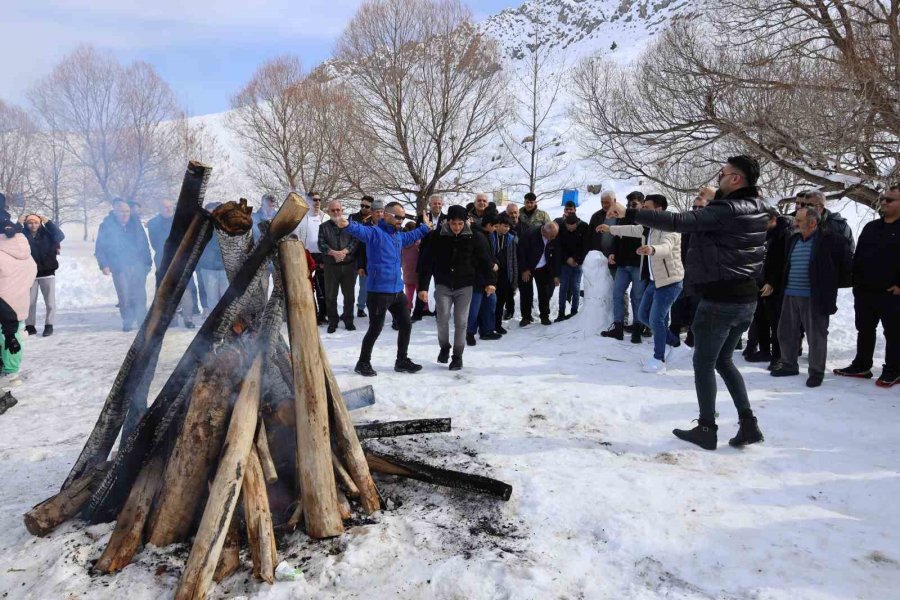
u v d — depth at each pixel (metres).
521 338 8.38
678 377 6.19
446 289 6.68
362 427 4.00
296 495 3.27
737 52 14.02
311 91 20.17
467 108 21.58
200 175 2.94
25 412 5.48
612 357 7.07
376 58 20.69
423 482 3.63
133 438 3.13
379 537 3.04
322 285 9.38
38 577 2.81
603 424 4.87
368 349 6.37
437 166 21.36
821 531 3.12
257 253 3.15
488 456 4.12
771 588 2.66
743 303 4.04
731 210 3.90
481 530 3.14
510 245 8.57
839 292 10.28
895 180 9.90
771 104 11.65
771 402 5.27
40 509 3.13
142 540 3.00
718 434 4.59
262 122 20.06
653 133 15.66
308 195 9.30
